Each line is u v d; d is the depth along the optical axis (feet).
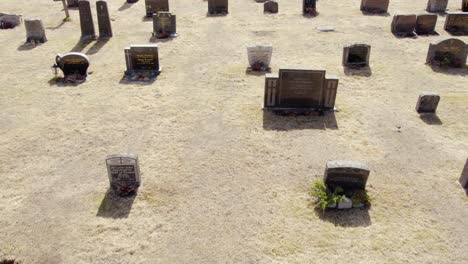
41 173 39.55
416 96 54.29
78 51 69.15
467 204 35.37
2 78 59.62
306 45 71.56
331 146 43.52
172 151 42.80
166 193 36.86
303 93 49.42
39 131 46.50
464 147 43.45
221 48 70.18
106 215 34.37
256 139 44.75
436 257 30.12
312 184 37.83
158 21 74.54
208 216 34.24
